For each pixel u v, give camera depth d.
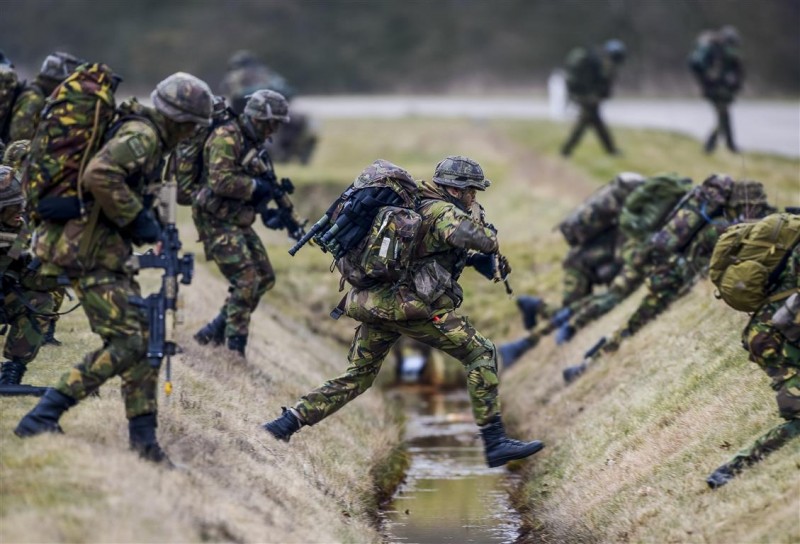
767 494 22.55
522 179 93.38
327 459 30.92
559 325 48.53
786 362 23.92
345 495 29.08
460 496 33.62
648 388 33.91
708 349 33.31
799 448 23.41
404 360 58.22
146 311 22.38
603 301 45.78
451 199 27.16
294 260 65.50
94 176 21.11
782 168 84.75
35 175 21.64
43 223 21.98
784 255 24.05
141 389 22.50
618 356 39.25
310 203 84.81
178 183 34.34
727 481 24.11
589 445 33.03
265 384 34.75
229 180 33.28
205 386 30.28
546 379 44.84
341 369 49.81
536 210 80.44
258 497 23.41
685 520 23.75
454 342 27.05
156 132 22.00
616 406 34.50
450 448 41.25
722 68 92.75
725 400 28.67
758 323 24.22
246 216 34.62
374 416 42.00
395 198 26.39
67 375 22.42
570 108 146.12
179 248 22.84
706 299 37.44
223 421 27.70
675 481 26.14
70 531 18.48
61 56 35.91
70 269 21.83
